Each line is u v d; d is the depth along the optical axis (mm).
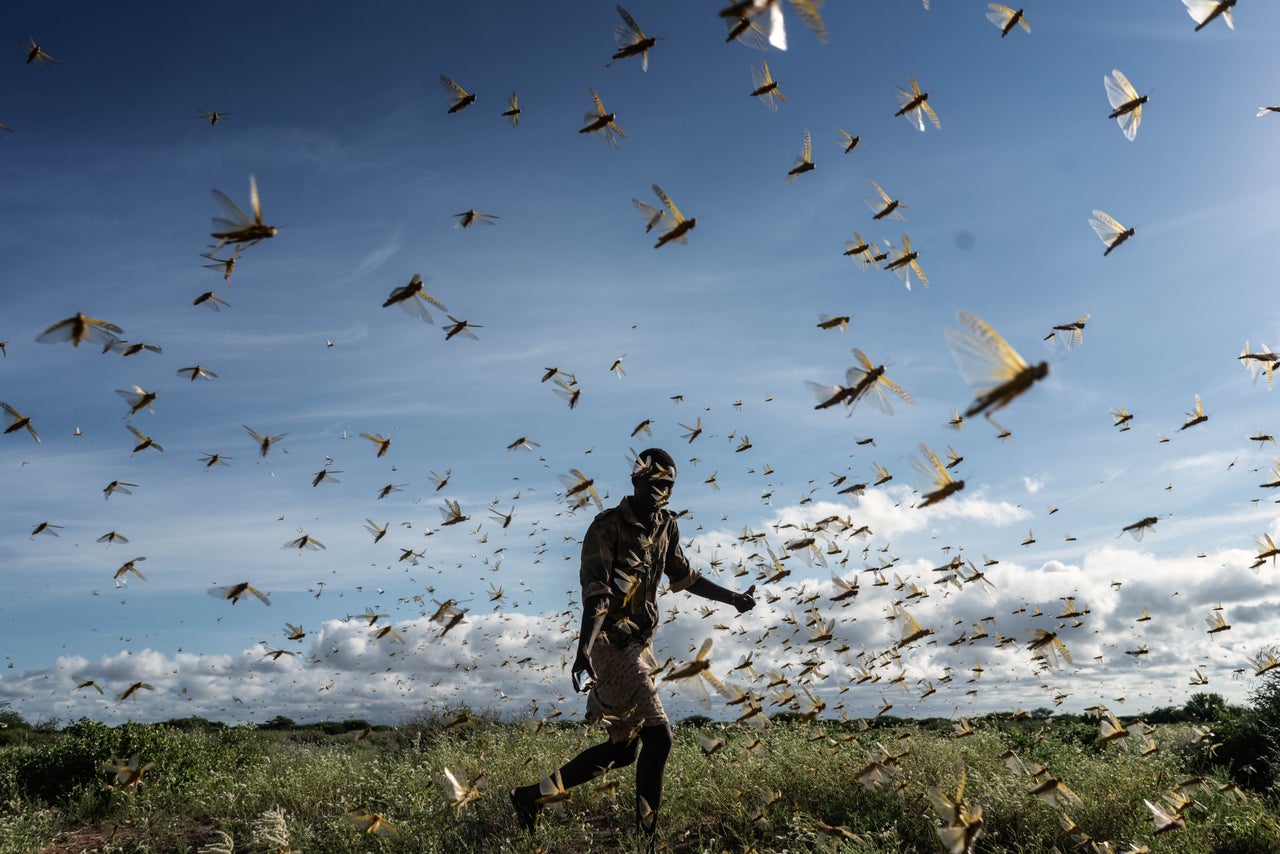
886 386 2957
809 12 2490
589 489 4668
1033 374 1619
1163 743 6555
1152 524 5074
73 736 7789
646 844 4094
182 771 7172
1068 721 7887
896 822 4383
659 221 3674
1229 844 4094
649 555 4312
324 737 12797
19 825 5465
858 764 5184
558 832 4379
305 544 4902
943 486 2324
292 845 4523
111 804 6293
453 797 3980
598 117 4043
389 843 4438
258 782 6469
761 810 4367
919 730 6934
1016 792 4543
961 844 2387
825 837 4020
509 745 7332
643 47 3803
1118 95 4098
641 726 4047
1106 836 4191
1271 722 6457
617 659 4156
